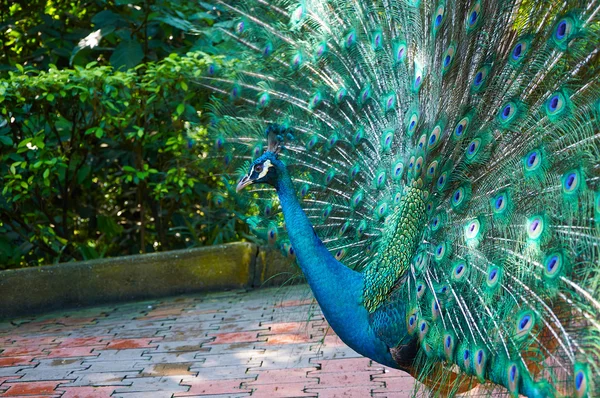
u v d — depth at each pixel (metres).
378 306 3.50
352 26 4.53
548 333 2.77
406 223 3.57
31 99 6.57
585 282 2.67
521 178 3.19
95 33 7.05
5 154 6.91
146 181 7.31
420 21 3.85
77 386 4.62
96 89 6.57
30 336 5.86
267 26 5.11
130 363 5.01
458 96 3.47
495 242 3.16
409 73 4.06
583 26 2.96
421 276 3.39
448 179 3.47
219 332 5.60
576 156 2.96
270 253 6.95
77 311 6.61
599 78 2.97
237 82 5.23
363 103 4.36
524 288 2.93
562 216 2.91
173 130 7.14
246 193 5.15
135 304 6.71
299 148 4.71
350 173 4.39
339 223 4.46
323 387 4.39
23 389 4.61
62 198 7.51
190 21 7.52
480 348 2.97
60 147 7.16
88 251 7.47
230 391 4.41
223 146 5.25
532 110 3.23
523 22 3.24
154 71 6.55
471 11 3.32
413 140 3.83
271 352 5.07
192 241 7.98
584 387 2.41
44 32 7.36
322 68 4.71
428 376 3.39
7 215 7.05
